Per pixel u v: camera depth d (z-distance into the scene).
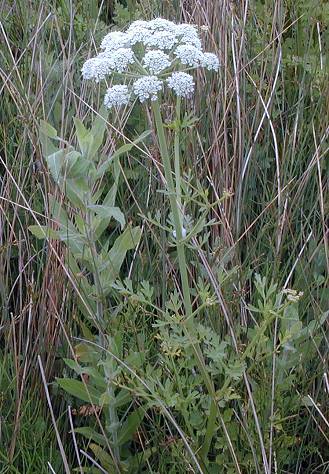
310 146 0.84
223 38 0.90
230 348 0.67
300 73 0.92
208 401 0.63
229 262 0.75
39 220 0.79
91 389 0.64
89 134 0.62
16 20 1.00
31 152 0.82
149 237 0.78
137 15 0.95
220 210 0.74
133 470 0.66
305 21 0.96
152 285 0.74
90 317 0.65
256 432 0.62
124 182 0.83
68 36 0.96
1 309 0.74
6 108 0.88
